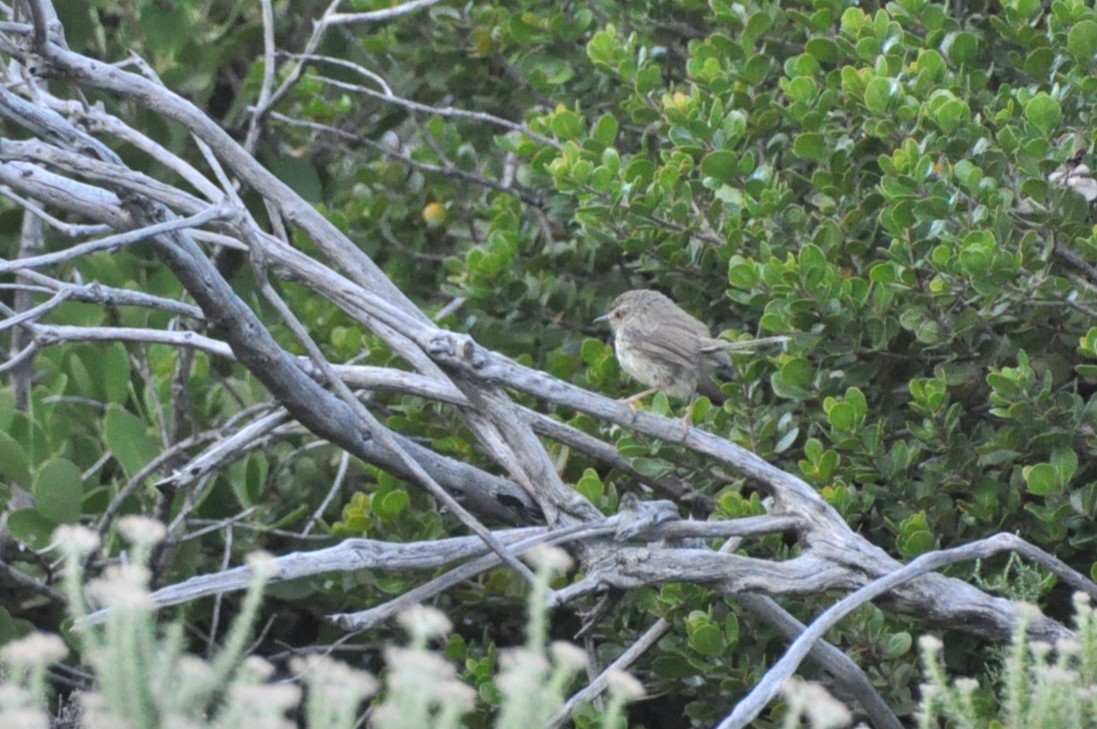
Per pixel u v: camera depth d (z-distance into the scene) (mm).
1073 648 6699
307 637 13297
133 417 11992
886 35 11133
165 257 8453
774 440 10703
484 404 8953
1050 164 9742
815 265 10156
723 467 10297
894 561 8727
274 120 14758
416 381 9281
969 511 10164
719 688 10289
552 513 8930
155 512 11141
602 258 13312
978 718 8242
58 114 9125
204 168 15094
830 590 8680
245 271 14148
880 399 11109
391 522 11297
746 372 10641
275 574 8141
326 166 15992
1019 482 10242
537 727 5344
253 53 16328
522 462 8930
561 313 12891
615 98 13625
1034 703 6691
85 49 15031
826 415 10641
